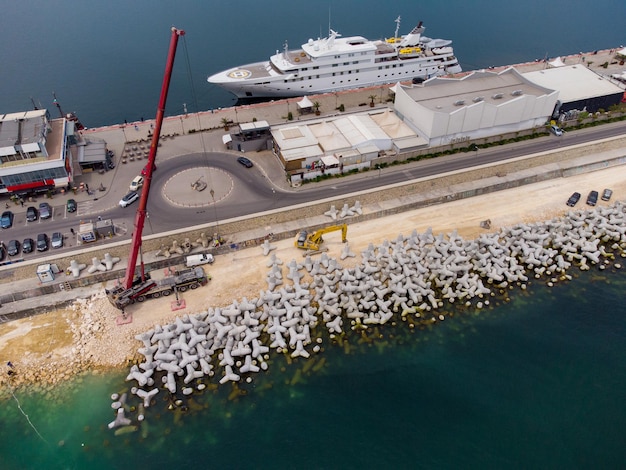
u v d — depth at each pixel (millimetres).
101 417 58375
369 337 68062
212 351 64500
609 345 67500
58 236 77125
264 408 59219
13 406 59625
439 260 77188
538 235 81750
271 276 73250
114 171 94125
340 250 80000
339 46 118375
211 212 83500
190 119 109938
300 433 56625
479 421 58062
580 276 78375
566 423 57969
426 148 98312
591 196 90750
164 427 57344
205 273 75500
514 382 62531
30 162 83438
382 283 74438
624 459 54375
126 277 67812
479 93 105688
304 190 89438
